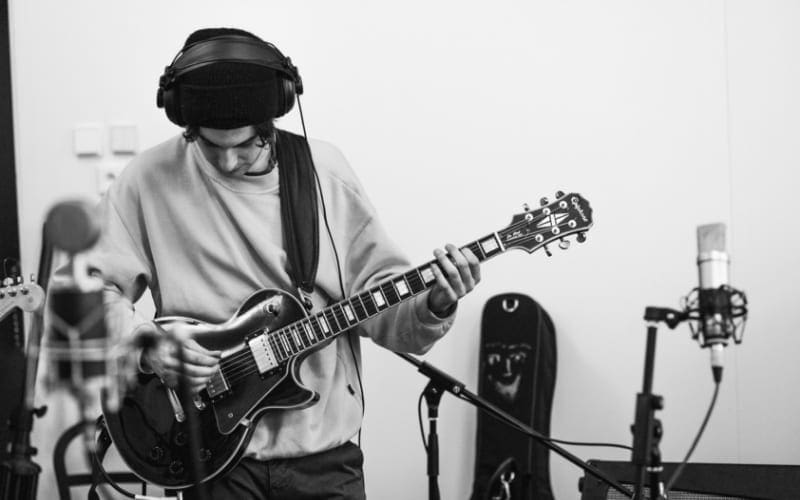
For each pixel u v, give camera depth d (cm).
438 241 337
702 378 331
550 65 335
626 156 333
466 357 336
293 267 213
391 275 220
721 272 153
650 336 156
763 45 329
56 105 337
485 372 326
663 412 332
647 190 333
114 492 292
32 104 337
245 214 213
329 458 211
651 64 333
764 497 227
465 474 334
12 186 335
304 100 338
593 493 233
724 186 331
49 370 156
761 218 330
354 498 212
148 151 224
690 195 332
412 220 337
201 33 208
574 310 335
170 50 337
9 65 336
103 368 158
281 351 209
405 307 217
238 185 213
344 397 216
